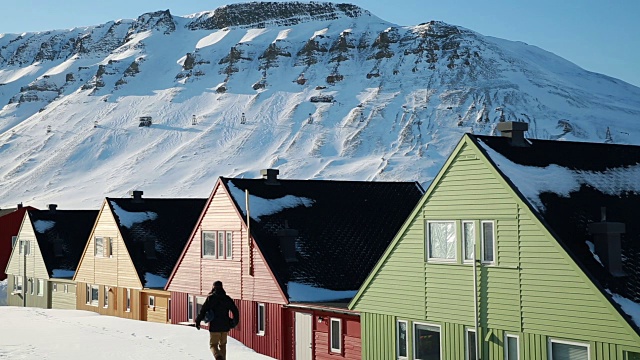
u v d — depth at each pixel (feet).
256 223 95.96
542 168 64.54
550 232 56.95
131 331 85.30
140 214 132.36
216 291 53.26
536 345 58.03
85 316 110.63
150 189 578.25
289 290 88.38
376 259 97.91
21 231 164.35
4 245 195.31
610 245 56.49
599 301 53.62
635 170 70.85
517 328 59.41
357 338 77.30
